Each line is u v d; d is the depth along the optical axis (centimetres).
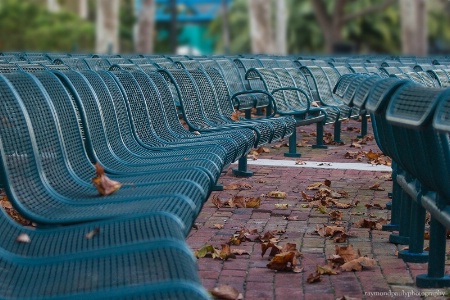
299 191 1092
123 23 7800
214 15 8775
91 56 2178
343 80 840
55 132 606
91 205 548
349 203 1002
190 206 536
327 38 7038
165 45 8850
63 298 393
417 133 573
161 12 8719
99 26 6016
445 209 577
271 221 899
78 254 448
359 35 7956
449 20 8500
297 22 8038
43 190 556
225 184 1134
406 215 792
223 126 1055
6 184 513
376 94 590
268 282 658
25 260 451
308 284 654
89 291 399
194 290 378
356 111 1706
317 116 1490
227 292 610
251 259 730
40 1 7912
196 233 833
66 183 598
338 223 885
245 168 1210
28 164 550
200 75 1134
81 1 8262
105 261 433
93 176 652
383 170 1283
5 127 527
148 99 898
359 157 1420
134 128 820
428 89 493
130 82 858
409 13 6381
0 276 433
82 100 690
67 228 495
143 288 382
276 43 6962
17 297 409
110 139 746
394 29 7981
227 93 1220
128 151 777
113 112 769
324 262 722
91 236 469
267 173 1247
